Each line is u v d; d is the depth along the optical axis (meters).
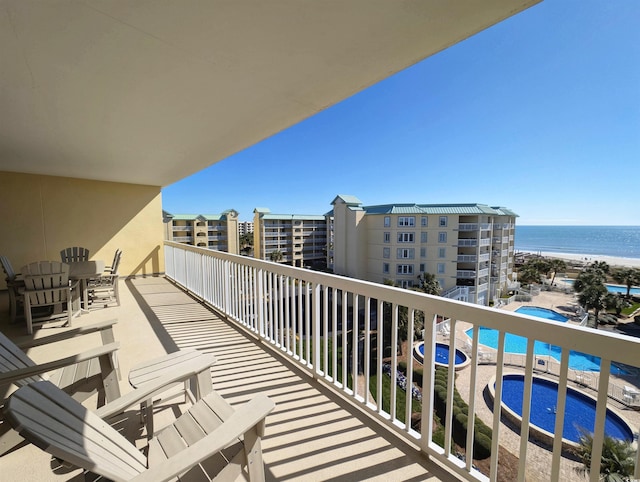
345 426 1.75
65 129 3.06
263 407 1.05
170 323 3.76
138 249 6.99
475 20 1.46
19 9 1.32
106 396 1.67
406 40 1.63
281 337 2.80
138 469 1.04
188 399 2.02
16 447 1.54
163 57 1.78
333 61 1.85
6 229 5.49
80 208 6.21
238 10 1.36
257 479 1.06
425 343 1.48
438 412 5.62
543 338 1.04
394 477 1.37
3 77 1.99
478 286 22.12
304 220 43.50
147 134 3.26
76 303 4.00
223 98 2.38
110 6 1.32
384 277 24.09
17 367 1.55
